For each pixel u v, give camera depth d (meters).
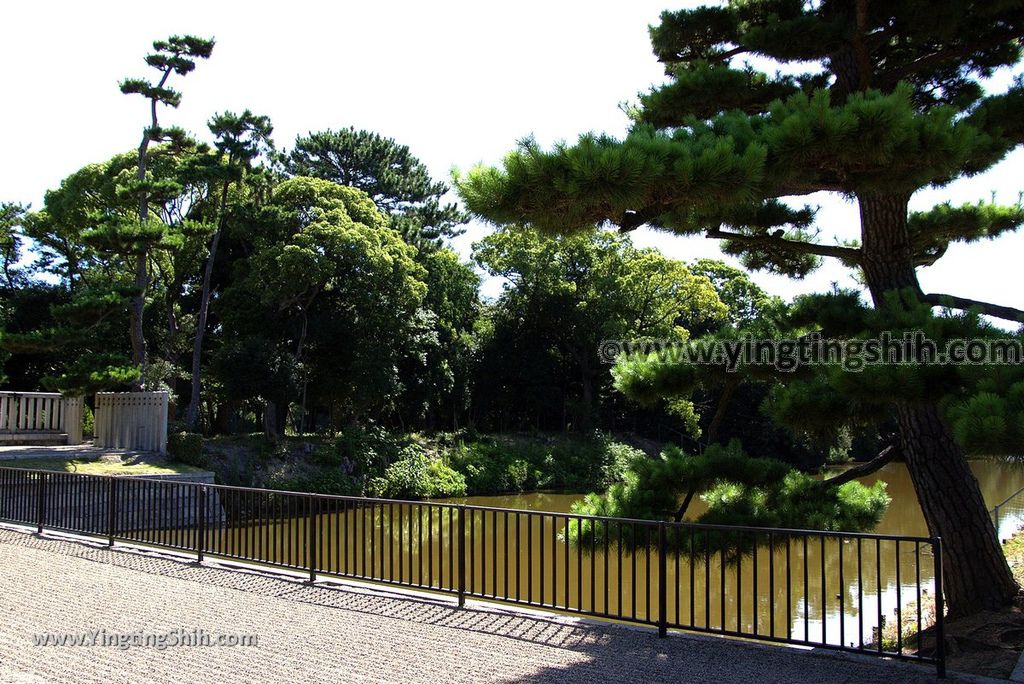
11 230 36.84
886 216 8.78
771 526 8.23
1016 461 5.33
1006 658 6.61
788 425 7.62
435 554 17.61
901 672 5.82
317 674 5.59
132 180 26.06
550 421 49.97
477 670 5.74
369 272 35.09
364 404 36.47
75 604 7.48
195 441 24.12
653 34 10.01
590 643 6.51
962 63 9.62
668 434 51.53
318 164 48.94
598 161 5.81
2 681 5.27
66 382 20.95
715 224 9.16
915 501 27.70
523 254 46.47
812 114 6.59
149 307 38.19
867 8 8.51
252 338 32.09
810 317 8.87
